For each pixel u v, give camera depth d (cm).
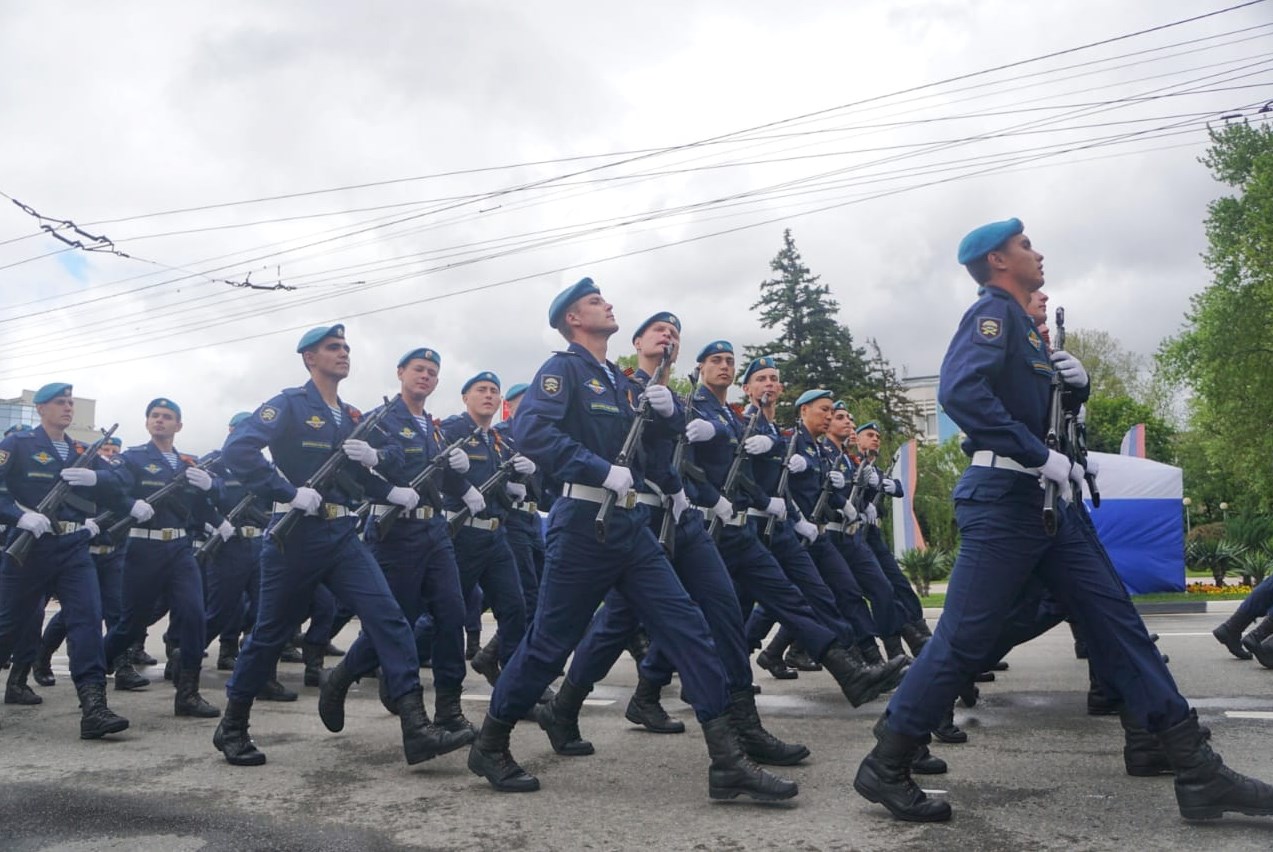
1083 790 414
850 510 756
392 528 565
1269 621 752
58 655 1006
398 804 421
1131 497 1343
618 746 537
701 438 566
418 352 658
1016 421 372
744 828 376
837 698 689
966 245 416
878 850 344
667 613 423
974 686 620
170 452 797
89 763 510
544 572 442
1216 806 354
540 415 429
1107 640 376
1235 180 3409
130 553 680
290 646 962
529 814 402
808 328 4122
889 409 4103
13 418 4466
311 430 521
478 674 849
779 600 555
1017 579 378
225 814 411
